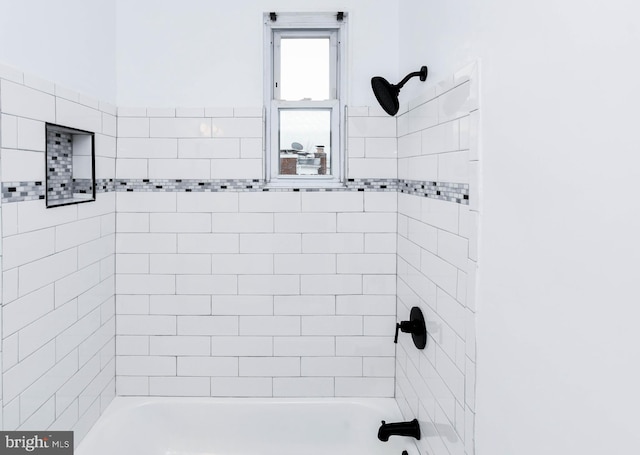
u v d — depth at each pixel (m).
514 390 1.13
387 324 2.52
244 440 2.46
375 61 2.46
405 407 2.28
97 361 2.23
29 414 1.61
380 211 2.49
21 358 1.56
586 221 0.85
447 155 1.64
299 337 2.52
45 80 1.70
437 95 1.75
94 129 2.15
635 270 0.73
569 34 0.91
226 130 2.45
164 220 2.46
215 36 2.44
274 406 2.47
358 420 2.47
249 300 2.50
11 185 1.49
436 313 1.77
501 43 1.21
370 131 2.48
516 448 1.12
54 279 1.79
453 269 1.57
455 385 1.55
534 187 1.04
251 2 2.45
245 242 2.48
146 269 2.47
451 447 1.58
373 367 2.53
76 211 1.98
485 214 1.31
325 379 2.53
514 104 1.14
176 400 2.47
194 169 2.46
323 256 2.50
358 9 2.46
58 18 1.80
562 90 0.93
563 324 0.92
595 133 0.83
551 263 0.97
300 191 2.48
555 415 0.95
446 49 1.67
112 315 2.43
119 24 2.43
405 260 2.30
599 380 0.82
